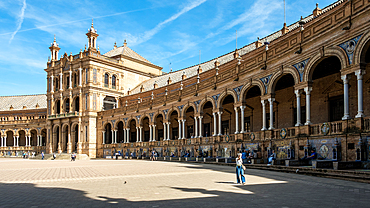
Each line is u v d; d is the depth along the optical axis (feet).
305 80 76.79
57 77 251.39
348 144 62.34
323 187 44.45
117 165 110.11
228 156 113.60
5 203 35.81
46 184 53.88
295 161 71.26
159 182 53.42
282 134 85.15
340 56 65.98
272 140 89.51
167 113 164.35
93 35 235.81
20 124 297.74
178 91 155.74
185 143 146.20
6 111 306.14
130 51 280.10
